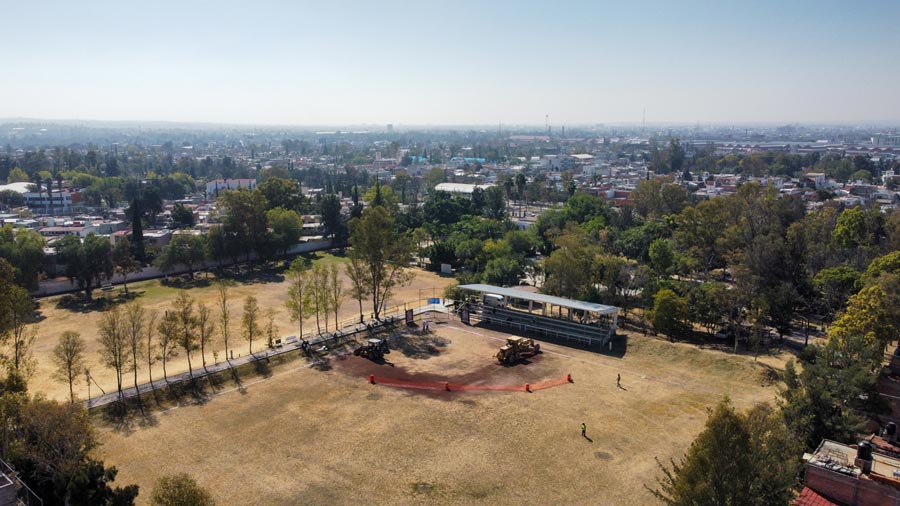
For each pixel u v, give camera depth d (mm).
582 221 176125
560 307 99750
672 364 81500
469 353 86062
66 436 45062
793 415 53906
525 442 59188
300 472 53375
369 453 56812
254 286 129375
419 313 106875
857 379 53594
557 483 51938
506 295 99125
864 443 42375
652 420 64188
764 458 38500
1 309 68062
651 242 141625
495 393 71375
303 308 92625
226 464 54625
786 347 88625
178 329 76312
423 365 80938
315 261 155125
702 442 36000
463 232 161250
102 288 121312
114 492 41125
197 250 134500
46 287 116375
